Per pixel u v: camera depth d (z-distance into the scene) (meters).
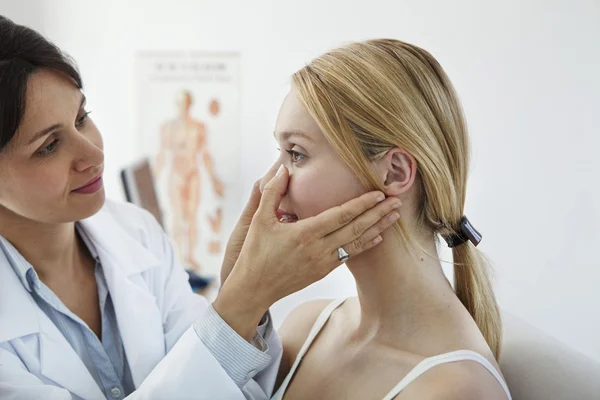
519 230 2.77
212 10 2.98
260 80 2.99
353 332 1.06
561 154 2.71
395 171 0.92
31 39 0.98
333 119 0.90
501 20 2.71
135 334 1.17
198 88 3.02
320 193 0.92
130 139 3.11
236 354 0.98
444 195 0.95
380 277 0.98
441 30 2.78
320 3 2.89
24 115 0.94
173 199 3.08
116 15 3.04
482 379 0.85
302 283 0.94
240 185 3.06
